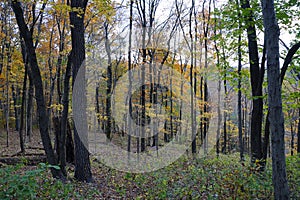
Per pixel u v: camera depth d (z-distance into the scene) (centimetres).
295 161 924
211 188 614
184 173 834
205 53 1633
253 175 638
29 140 1886
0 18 1639
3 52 1702
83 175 798
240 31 884
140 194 700
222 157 1411
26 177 435
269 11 494
